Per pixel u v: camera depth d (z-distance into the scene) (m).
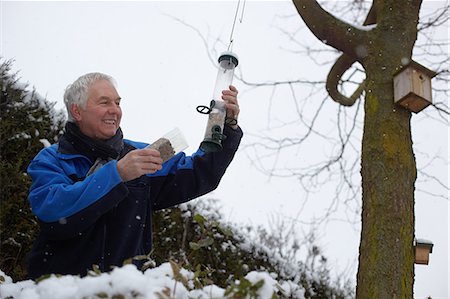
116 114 2.30
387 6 3.25
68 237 1.99
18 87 4.17
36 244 2.12
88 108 2.25
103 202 1.93
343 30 3.25
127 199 2.19
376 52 3.12
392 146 2.82
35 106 4.23
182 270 1.54
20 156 3.97
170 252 4.54
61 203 1.94
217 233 5.00
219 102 2.47
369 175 2.80
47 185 2.04
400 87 2.94
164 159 2.11
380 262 2.56
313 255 6.41
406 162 2.80
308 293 5.59
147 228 2.30
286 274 5.48
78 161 2.21
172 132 2.16
